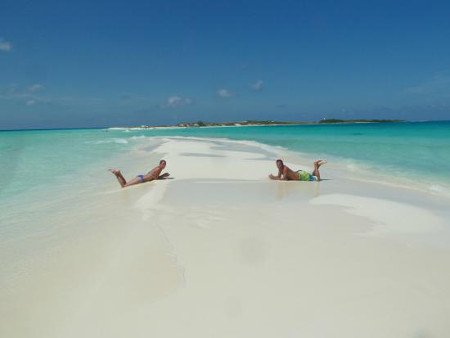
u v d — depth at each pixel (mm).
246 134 60375
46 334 4082
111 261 5727
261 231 7152
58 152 25453
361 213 8492
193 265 5605
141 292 4844
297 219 7969
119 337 4012
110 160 20188
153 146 32500
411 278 5277
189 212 8453
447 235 7059
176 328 4137
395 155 20609
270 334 4047
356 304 4609
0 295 4844
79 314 4402
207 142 37781
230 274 5328
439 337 4027
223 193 10625
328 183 12461
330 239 6758
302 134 53344
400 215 8336
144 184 12266
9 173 15156
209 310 4453
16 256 6051
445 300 4715
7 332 4125
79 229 7320
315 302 4641
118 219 7938
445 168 15539
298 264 5668
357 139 35688
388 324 4234
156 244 6375
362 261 5816
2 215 8555
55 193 11016
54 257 5969
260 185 11969
